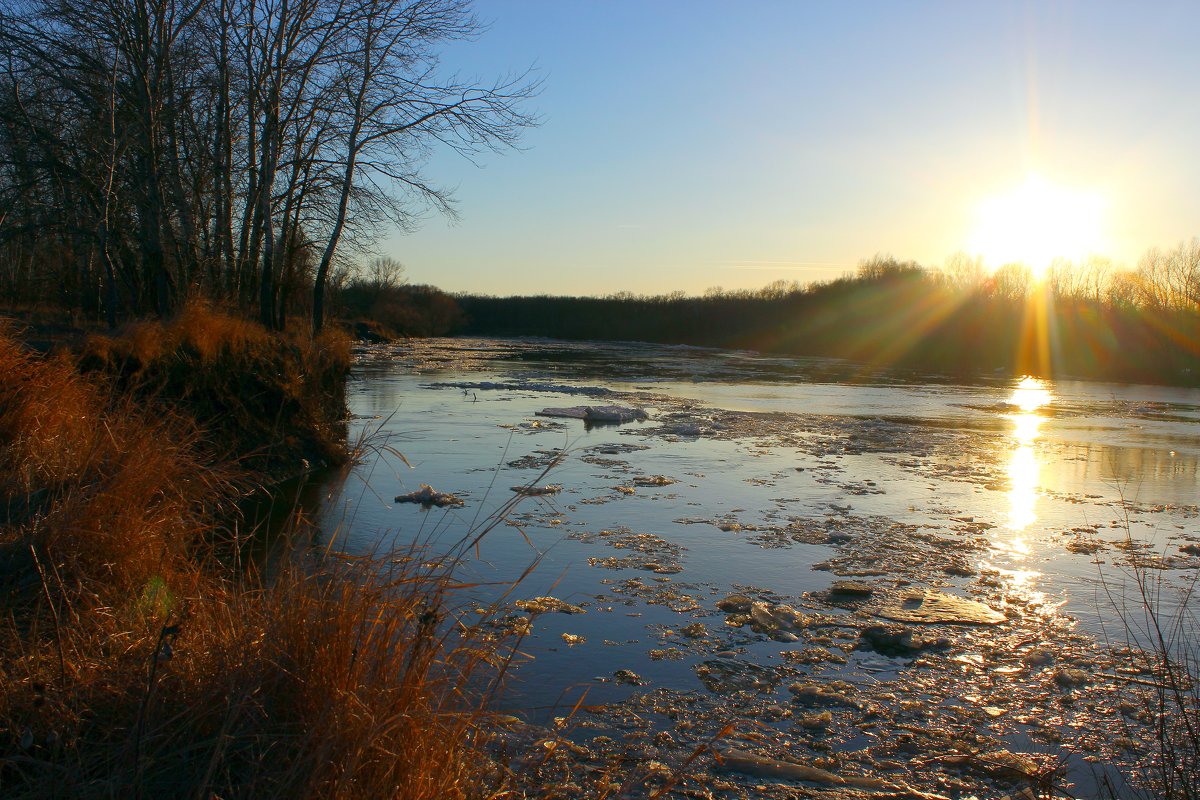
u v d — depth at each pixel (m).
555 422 17.77
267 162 16.72
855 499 10.90
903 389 29.33
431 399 21.95
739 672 5.57
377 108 18.28
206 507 6.94
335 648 3.45
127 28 13.75
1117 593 7.33
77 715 3.25
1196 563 8.27
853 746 4.70
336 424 14.54
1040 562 8.23
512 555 7.91
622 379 31.73
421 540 8.03
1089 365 38.50
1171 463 14.20
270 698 3.38
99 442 6.37
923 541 8.91
